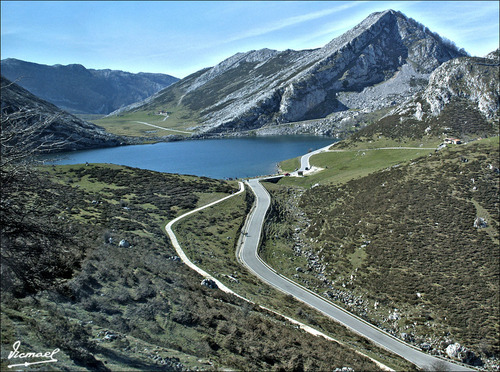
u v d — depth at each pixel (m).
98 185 77.88
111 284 23.53
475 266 47.31
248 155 177.62
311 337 27.02
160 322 20.45
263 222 70.38
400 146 131.25
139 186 80.75
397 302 45.00
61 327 14.67
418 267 49.91
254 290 39.75
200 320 22.19
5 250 13.53
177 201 74.12
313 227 70.62
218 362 17.19
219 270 43.44
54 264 18.03
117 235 42.12
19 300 16.11
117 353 14.71
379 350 32.56
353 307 44.94
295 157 157.88
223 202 77.75
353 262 55.41
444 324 40.50
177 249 47.34
